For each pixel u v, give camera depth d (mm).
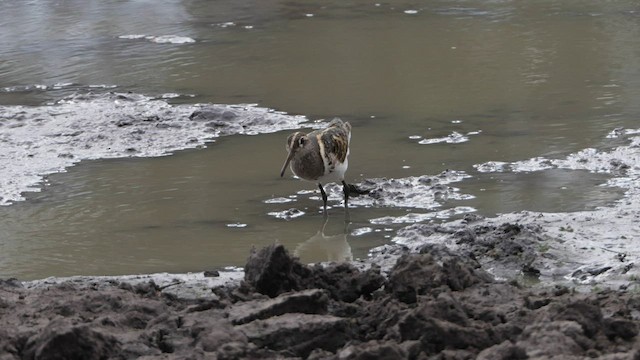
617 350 8688
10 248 13500
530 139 17844
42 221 14555
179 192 15719
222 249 13352
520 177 15930
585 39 25500
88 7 31328
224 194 15602
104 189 15898
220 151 17766
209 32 27578
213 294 10648
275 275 10305
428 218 14250
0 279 11398
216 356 8711
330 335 9211
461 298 9977
